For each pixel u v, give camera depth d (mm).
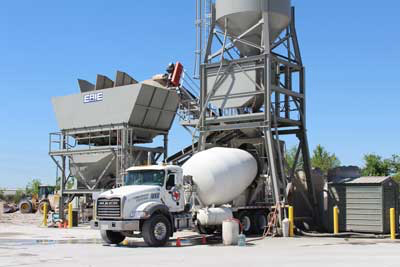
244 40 29156
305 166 29953
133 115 32844
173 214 21656
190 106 35156
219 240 22875
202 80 29891
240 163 25469
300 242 22344
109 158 33875
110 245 20891
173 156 35844
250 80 28156
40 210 53500
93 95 34625
